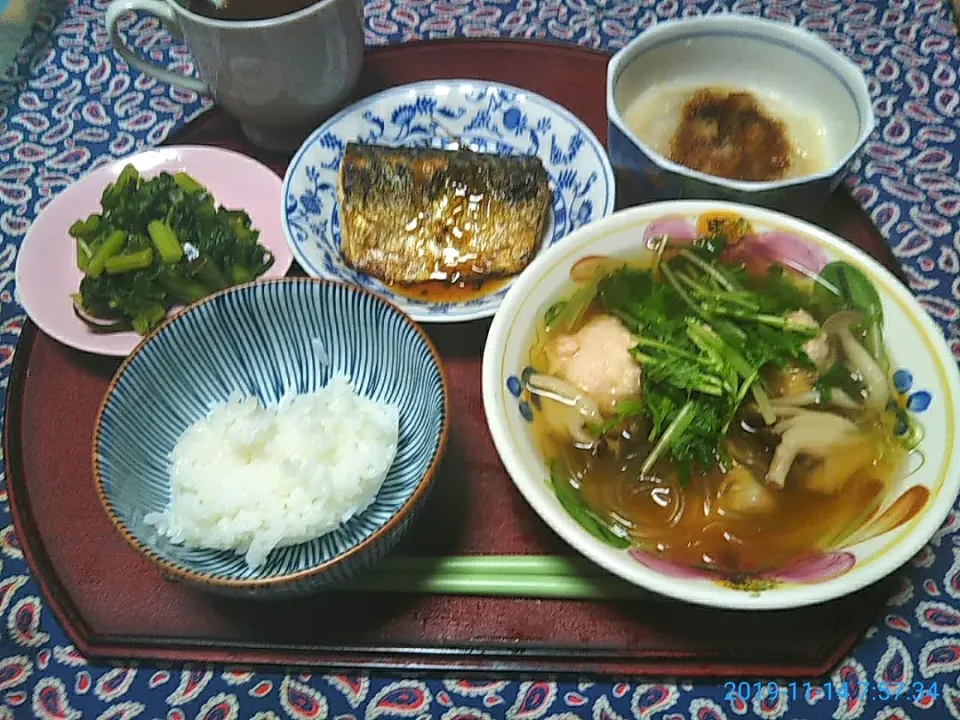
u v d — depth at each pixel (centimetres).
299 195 37
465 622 28
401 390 33
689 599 23
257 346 34
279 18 35
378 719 27
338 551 29
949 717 27
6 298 38
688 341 30
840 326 30
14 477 32
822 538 27
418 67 45
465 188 37
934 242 38
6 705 28
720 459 29
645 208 31
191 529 28
